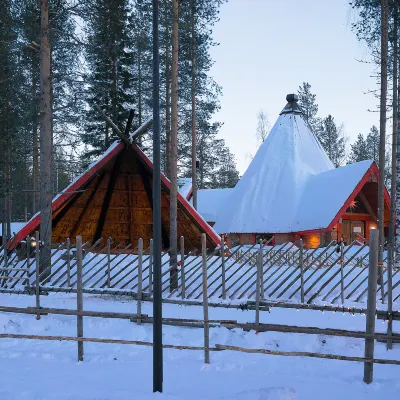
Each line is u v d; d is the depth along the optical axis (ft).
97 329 32.55
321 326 31.30
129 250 74.90
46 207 49.83
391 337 26.81
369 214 113.39
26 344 29.58
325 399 19.88
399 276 48.65
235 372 23.91
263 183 118.83
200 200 134.31
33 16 53.78
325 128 238.27
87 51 52.54
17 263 49.65
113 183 64.75
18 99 69.72
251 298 39.81
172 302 37.11
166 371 23.97
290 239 105.19
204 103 94.02
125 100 99.76
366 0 57.16
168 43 81.20
